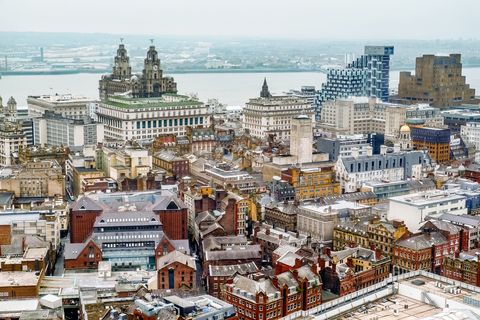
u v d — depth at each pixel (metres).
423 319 192.50
